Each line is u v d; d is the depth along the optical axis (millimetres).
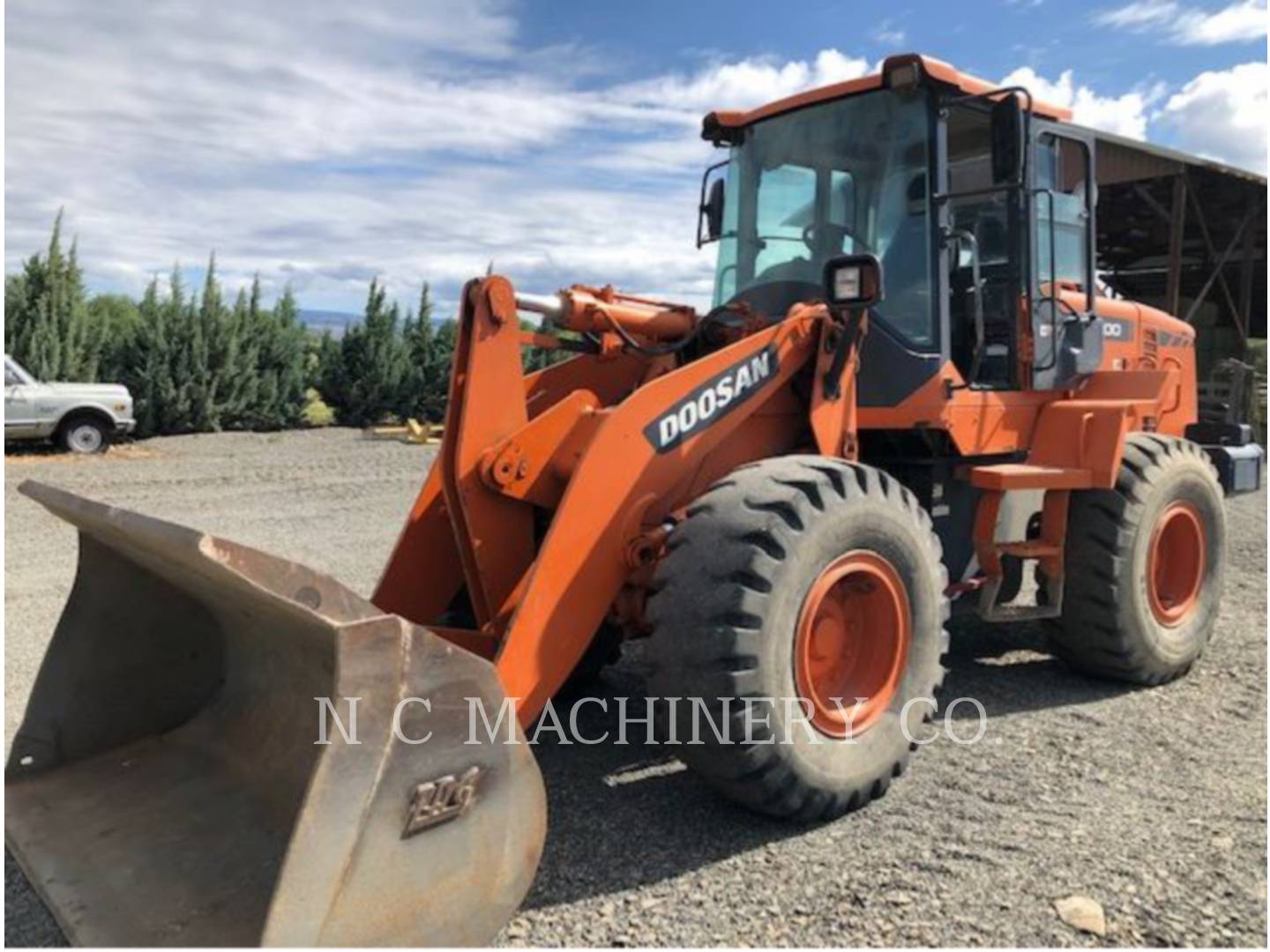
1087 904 2691
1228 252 14328
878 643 3383
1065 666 4895
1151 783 3488
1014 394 4449
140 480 11469
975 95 3969
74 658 3156
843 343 3727
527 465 3326
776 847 3025
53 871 2566
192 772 2992
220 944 2219
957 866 2906
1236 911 2676
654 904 2713
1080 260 4891
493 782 2334
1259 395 13648
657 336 4000
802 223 4418
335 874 2045
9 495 10344
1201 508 4781
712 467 3576
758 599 2947
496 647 3246
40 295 17234
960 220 4426
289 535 8070
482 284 3270
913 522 3430
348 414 20672
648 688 3033
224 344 18516
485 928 2330
